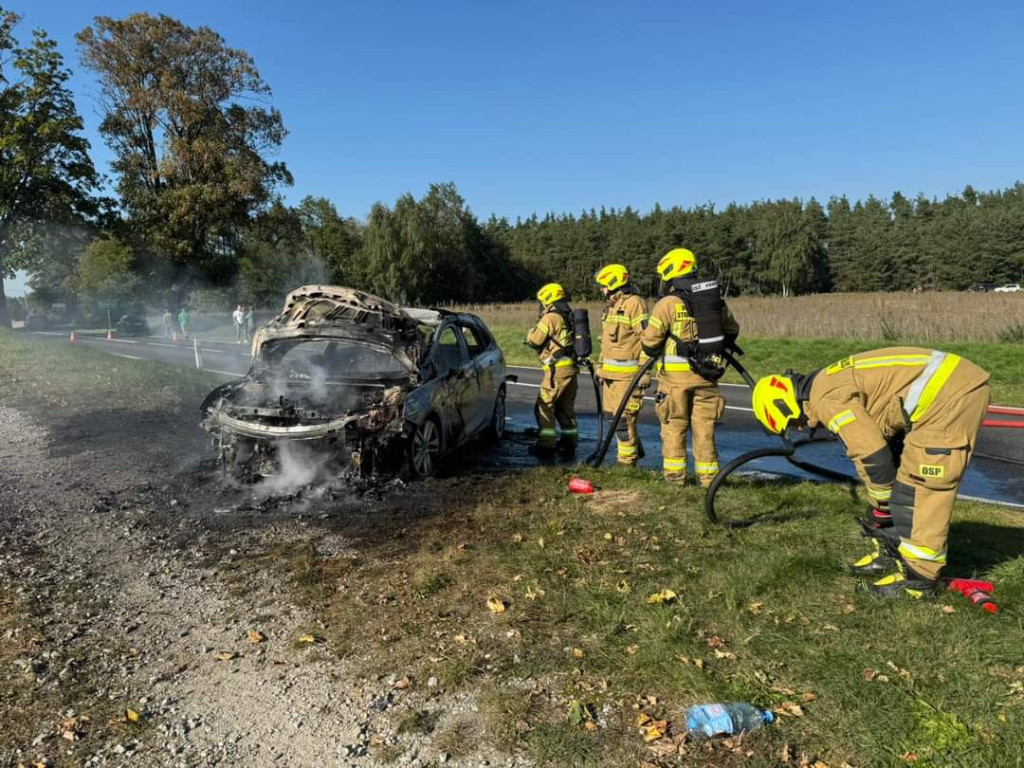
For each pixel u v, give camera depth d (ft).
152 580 14.49
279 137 135.95
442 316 24.91
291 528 17.30
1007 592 11.99
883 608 11.69
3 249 112.68
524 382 47.60
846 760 8.48
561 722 9.46
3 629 12.42
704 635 11.25
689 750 8.80
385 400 20.47
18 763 9.02
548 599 12.72
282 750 9.27
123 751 9.27
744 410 35.55
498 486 20.13
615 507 17.79
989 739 8.54
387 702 10.14
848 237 284.61
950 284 259.80
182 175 127.13
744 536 15.31
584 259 302.86
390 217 224.94
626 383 21.65
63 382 38.42
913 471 11.72
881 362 12.24
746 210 310.04
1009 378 42.63
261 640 12.00
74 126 109.29
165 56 124.47
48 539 16.74
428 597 13.17
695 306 17.97
